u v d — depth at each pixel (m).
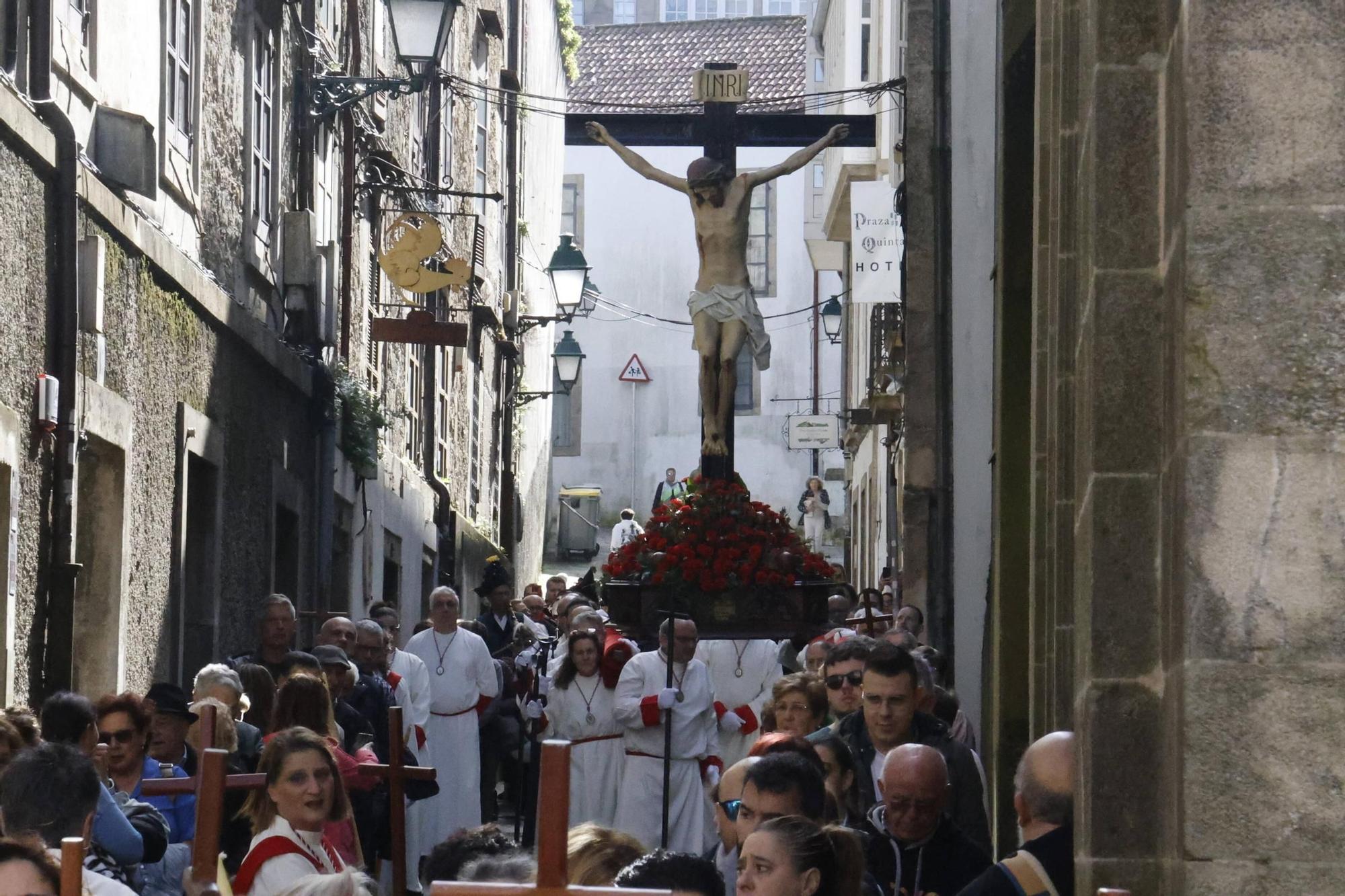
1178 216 4.30
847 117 20.81
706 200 17.59
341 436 19.75
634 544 14.70
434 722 14.41
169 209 13.96
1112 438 4.67
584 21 68.31
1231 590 4.08
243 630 16.08
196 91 14.66
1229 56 4.18
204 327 14.71
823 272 50.81
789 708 8.49
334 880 4.83
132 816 6.83
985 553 15.19
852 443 37.50
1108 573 4.64
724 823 6.46
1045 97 7.45
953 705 9.27
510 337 32.75
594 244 54.78
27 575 10.89
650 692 12.66
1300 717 4.04
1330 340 4.12
